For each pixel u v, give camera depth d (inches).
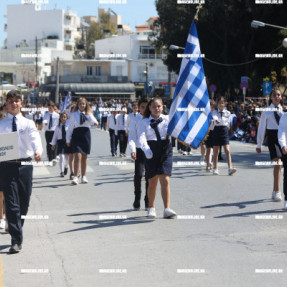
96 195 451.2
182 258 252.5
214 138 554.3
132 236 299.6
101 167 663.8
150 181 344.8
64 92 3100.4
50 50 4163.4
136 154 379.6
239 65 1844.2
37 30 4512.8
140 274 229.9
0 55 4217.5
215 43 1845.5
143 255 259.8
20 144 280.7
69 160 547.5
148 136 337.1
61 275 233.3
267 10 1631.4
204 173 572.4
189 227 318.0
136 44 3307.1
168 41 1872.5
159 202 403.5
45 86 3201.3
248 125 1097.4
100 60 3270.2
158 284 216.1
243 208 373.7
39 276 233.1
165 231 309.3
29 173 282.2
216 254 258.2
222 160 711.7
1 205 327.0
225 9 1663.4
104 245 281.9
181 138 376.5
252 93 1795.0
